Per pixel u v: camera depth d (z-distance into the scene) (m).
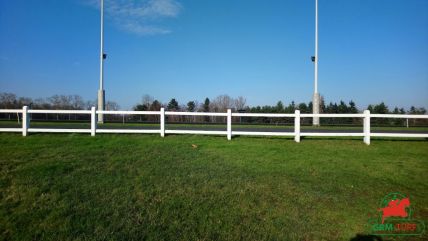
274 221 6.35
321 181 8.73
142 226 5.86
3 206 6.46
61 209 6.38
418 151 12.10
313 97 22.95
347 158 11.05
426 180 9.02
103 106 24.14
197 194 7.42
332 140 13.82
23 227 5.73
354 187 8.38
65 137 13.16
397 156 11.39
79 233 5.58
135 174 8.62
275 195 7.63
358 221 6.54
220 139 13.59
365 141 13.29
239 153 11.39
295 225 6.24
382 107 48.94
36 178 7.92
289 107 49.78
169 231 5.74
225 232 5.80
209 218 6.30
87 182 7.86
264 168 9.74
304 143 13.17
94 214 6.25
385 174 9.46
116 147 11.59
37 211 6.29
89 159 9.80
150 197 7.14
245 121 38.81
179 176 8.60
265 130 17.81
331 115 13.29
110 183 7.85
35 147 11.09
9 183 7.59
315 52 22.95
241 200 7.21
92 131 13.70
